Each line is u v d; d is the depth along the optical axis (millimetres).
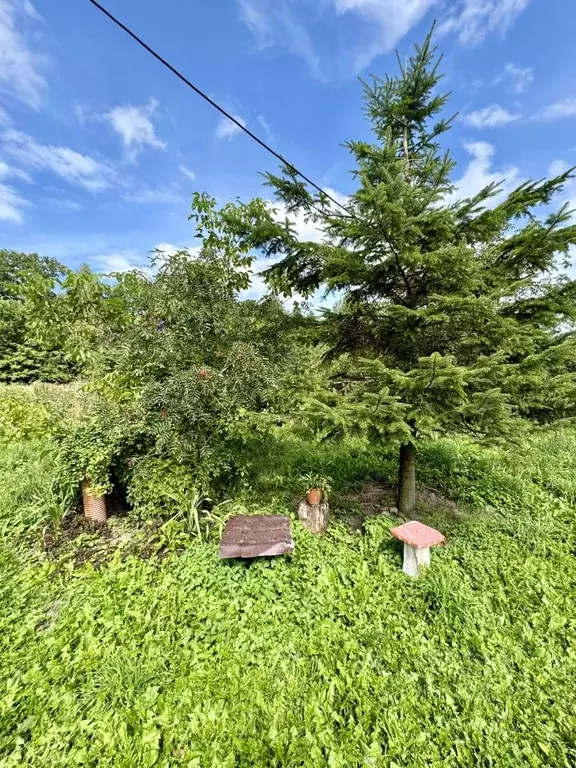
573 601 2584
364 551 3178
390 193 2684
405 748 1646
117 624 2312
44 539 3410
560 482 4578
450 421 2945
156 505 3639
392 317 3229
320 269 3582
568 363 3209
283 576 2703
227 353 3641
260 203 3551
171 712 1798
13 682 1932
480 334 3039
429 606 2514
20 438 5805
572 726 1734
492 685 1951
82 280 3848
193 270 3557
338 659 2115
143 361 3582
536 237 2781
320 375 3697
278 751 1618
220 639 2232
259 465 4836
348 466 5215
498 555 3150
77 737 1690
